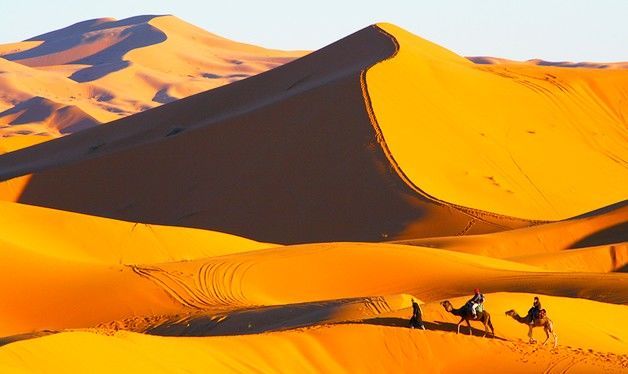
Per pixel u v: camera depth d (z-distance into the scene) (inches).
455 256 4365.2
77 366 1785.2
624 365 2613.2
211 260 3998.5
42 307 3390.7
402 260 4188.0
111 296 3491.6
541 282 4003.4
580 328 2942.9
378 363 2444.6
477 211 6441.9
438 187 6894.7
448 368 2502.5
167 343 2107.5
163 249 4598.9
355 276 4060.0
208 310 3425.2
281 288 3897.6
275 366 2260.1
